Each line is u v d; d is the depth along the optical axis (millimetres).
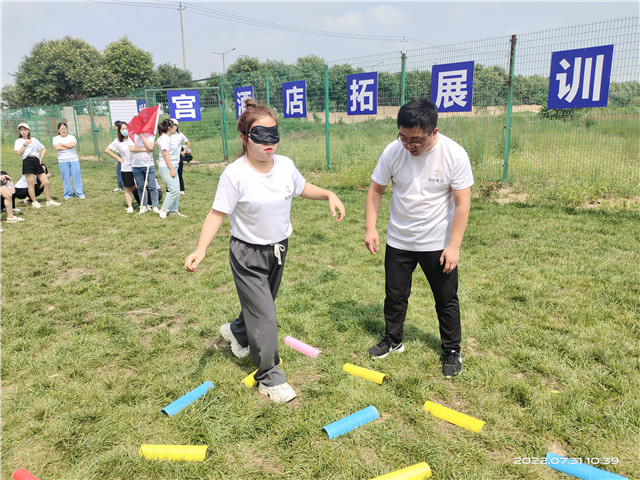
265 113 2463
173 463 2184
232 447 2307
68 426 2463
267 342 2623
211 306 4016
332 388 2746
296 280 4621
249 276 2654
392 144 2789
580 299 3877
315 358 3111
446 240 2748
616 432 2295
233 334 3123
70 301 4219
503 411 2504
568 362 2934
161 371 3006
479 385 2756
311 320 3678
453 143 2580
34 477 2072
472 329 3439
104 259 5484
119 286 4586
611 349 3055
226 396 2703
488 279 4410
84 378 2953
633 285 4094
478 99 8531
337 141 11469
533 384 2734
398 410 2553
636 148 7285
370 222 2953
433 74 8844
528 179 8406
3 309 4043
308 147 12047
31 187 8492
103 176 13281
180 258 5461
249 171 2498
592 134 7621
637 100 6953
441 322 2912
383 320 3654
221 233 6578
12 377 2975
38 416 2562
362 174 9992
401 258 2898
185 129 18453
